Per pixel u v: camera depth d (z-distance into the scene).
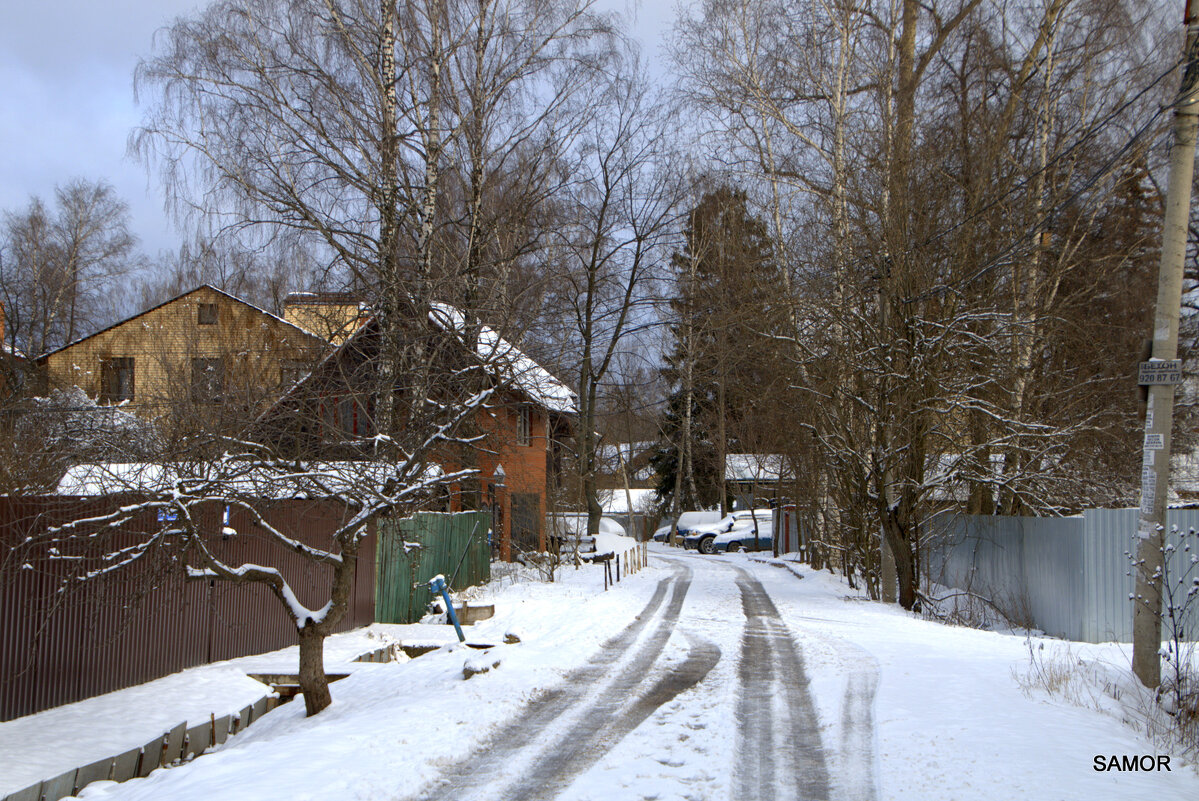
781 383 21.64
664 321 35.50
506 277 14.69
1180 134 9.61
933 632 14.52
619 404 41.91
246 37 18.16
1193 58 9.48
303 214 17.45
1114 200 21.58
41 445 13.41
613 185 31.66
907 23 20.69
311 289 16.33
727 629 14.84
